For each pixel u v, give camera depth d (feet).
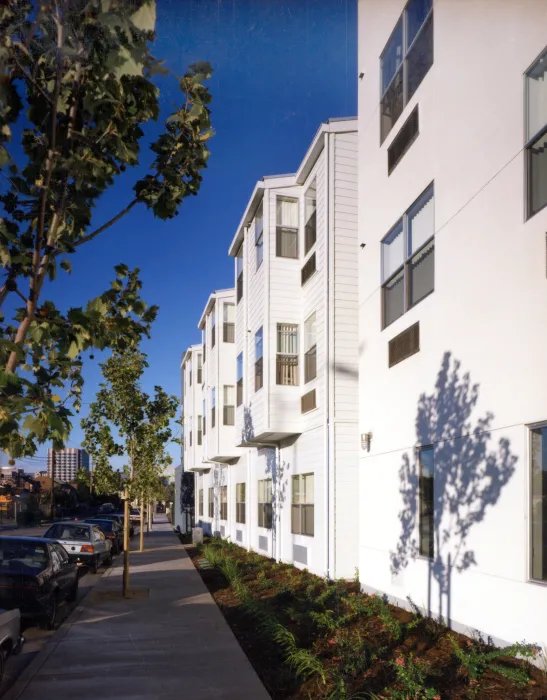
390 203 37.27
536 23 23.89
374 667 22.47
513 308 24.50
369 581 37.70
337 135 47.47
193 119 17.81
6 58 13.57
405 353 33.94
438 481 29.60
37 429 12.35
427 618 29.63
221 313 83.05
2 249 14.83
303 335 52.54
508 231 25.07
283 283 53.72
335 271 46.16
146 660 25.40
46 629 33.99
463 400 27.76
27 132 16.34
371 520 37.76
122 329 16.34
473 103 28.04
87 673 23.66
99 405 47.85
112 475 46.47
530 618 22.45
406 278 34.63
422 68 33.45
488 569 25.18
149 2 12.18
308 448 49.52
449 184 29.91
